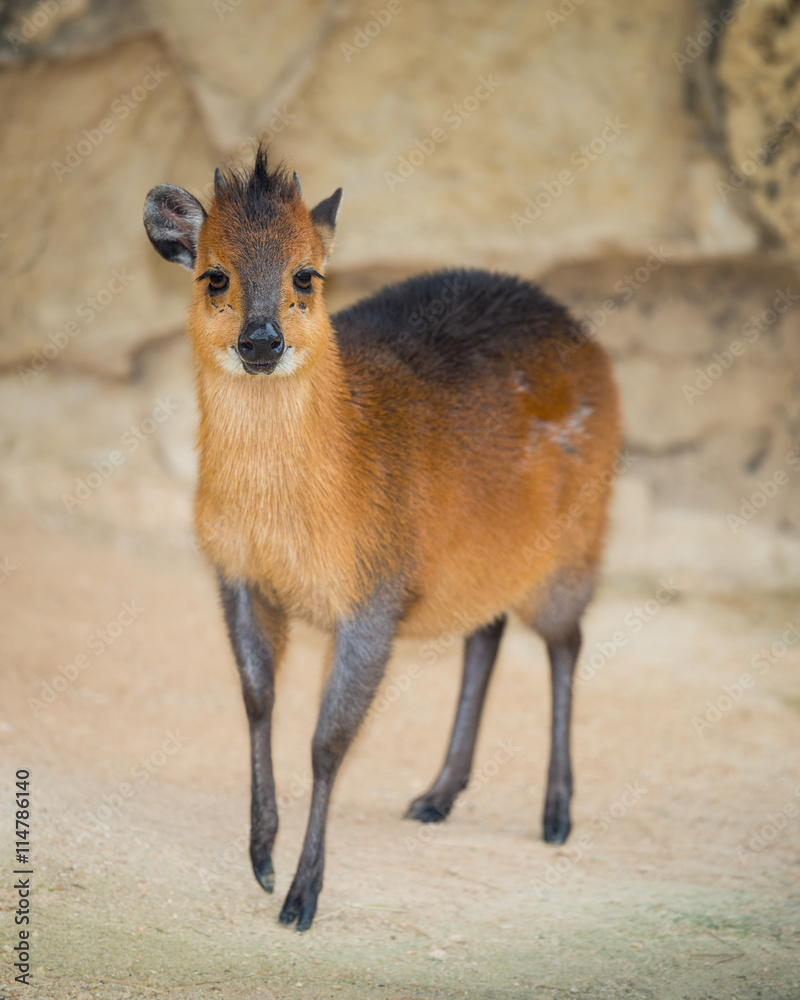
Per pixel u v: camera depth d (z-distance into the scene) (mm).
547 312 13328
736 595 22625
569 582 13352
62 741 13688
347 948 9672
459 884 11320
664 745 16109
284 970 9125
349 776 14727
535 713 17453
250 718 10805
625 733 16609
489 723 16984
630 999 8930
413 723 16750
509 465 12156
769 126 20078
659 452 24406
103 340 23500
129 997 8406
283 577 10586
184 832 11695
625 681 18812
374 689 10812
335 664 10727
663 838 12938
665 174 21812
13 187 22516
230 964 9133
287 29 21922
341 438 10508
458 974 9273
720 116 20562
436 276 13352
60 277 23250
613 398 13859
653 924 10398
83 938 9148
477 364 12289
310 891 10172
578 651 13609
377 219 22844
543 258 22859
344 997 8719
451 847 12469
